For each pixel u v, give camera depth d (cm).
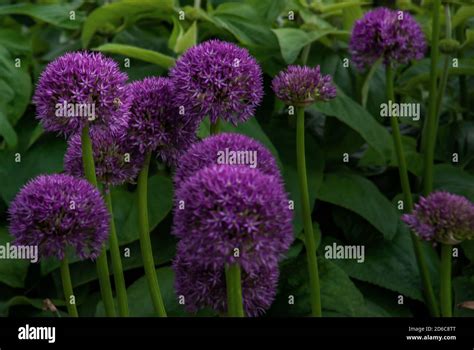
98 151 96
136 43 147
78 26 150
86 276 124
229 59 94
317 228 128
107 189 98
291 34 133
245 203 78
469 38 132
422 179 138
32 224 88
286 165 132
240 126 128
